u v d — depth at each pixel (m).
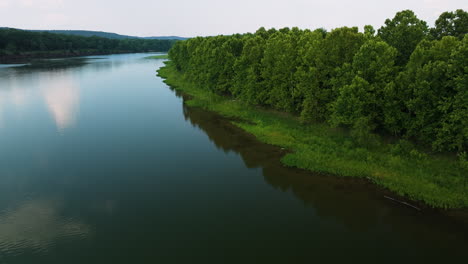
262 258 15.93
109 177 25.48
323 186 23.12
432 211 19.27
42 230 18.50
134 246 17.02
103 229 18.58
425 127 24.39
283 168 26.41
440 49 24.23
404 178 22.41
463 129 21.11
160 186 23.97
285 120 38.59
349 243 16.97
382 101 26.73
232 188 23.55
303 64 34.66
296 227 18.58
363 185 22.81
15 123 40.97
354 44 30.50
